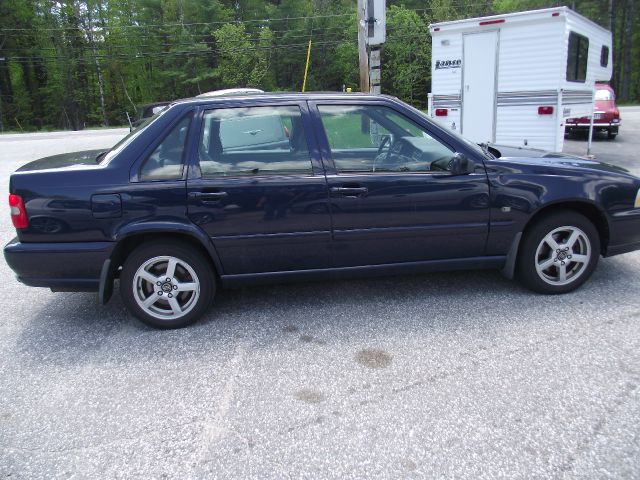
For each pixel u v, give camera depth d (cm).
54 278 360
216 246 365
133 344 361
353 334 361
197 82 5219
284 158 370
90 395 299
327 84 5244
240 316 400
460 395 283
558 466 227
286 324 382
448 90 947
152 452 248
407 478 224
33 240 355
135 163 357
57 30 5284
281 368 320
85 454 249
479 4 4966
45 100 5616
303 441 252
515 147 475
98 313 419
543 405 270
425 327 366
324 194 367
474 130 938
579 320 365
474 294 420
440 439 248
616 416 259
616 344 329
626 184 402
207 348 351
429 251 390
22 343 368
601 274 453
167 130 364
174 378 314
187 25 5188
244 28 5162
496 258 400
